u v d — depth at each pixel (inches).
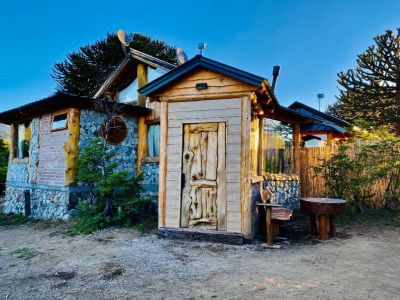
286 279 152.8
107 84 478.3
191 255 197.0
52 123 378.9
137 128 421.4
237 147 228.5
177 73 240.4
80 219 301.3
